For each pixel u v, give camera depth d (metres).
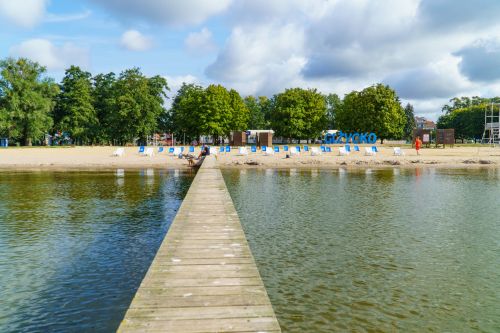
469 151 51.72
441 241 11.23
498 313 6.73
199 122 72.75
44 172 31.27
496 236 11.77
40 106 65.75
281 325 6.23
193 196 13.56
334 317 6.52
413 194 20.05
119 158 40.97
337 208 16.23
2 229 12.74
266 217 14.45
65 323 6.49
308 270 8.80
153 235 12.09
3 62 64.38
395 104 71.19
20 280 8.38
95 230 12.66
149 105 77.38
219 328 4.05
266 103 119.50
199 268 6.02
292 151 45.25
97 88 86.94
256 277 5.62
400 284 8.00
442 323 6.36
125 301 7.34
